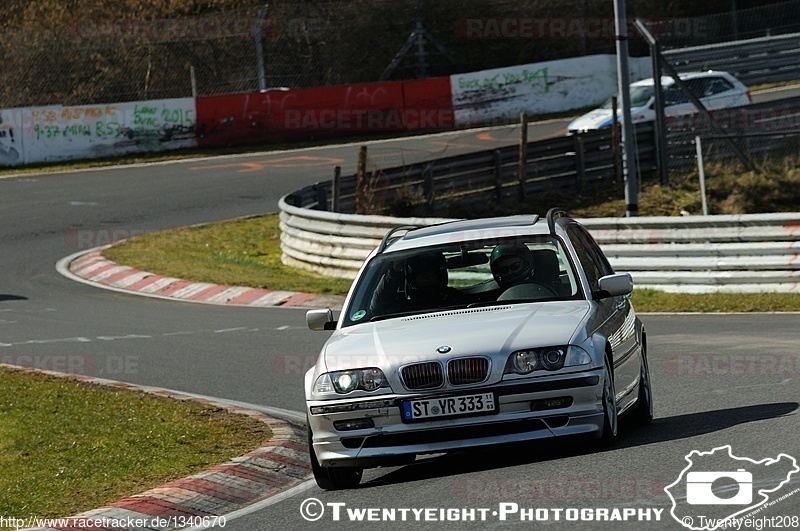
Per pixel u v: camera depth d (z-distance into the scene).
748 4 158.50
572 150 90.06
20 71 137.62
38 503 22.41
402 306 24.70
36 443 28.38
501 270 24.86
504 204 86.19
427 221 63.22
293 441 27.27
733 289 53.88
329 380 21.94
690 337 42.00
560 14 154.12
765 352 36.28
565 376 21.25
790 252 52.44
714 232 54.69
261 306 59.12
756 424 23.83
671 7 156.38
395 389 21.41
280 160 112.00
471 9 152.00
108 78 139.12
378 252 26.28
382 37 147.50
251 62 141.50
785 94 120.44
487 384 21.17
